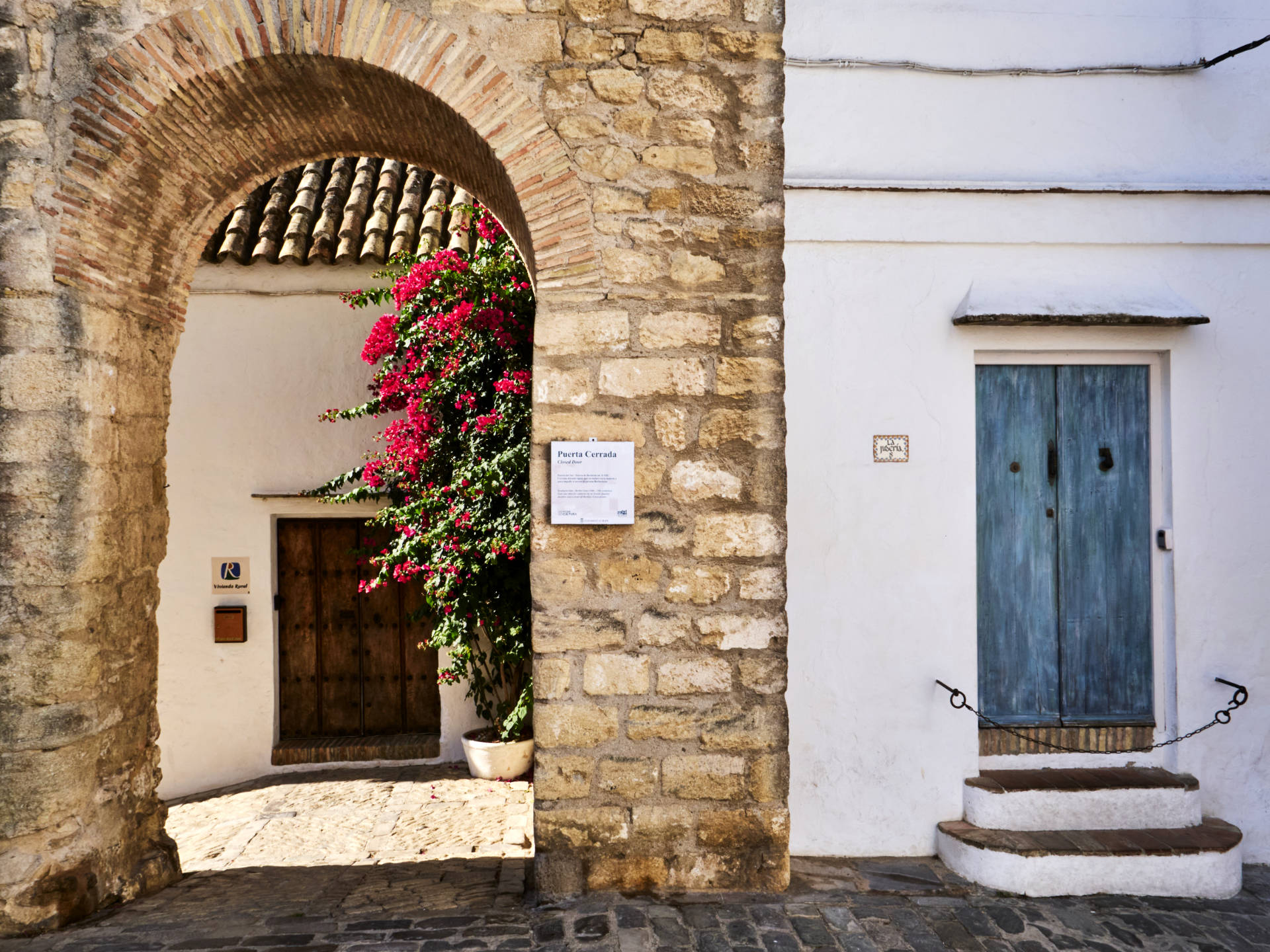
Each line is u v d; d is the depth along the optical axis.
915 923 3.67
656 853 3.54
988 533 4.65
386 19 3.42
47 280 3.29
